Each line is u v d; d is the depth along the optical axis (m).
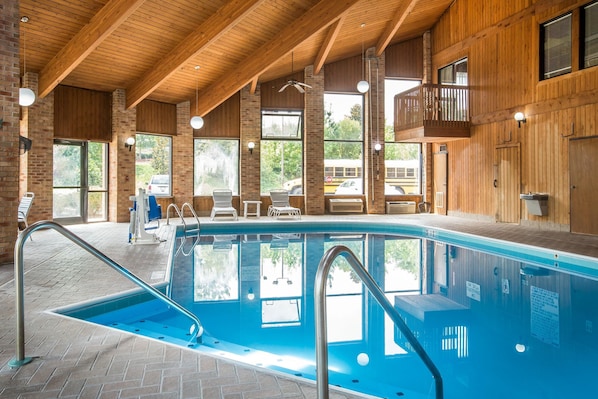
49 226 2.88
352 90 14.56
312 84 14.05
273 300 5.34
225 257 8.02
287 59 12.62
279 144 14.34
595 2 8.73
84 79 10.88
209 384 2.51
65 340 3.19
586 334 4.12
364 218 12.95
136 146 12.79
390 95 14.88
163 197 13.18
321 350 1.75
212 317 4.70
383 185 14.53
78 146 11.52
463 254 8.22
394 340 4.02
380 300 2.39
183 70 11.45
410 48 14.79
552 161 9.73
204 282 6.19
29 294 4.54
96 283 5.05
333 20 9.70
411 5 11.32
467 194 12.71
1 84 6.04
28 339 3.20
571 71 9.25
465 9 12.58
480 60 12.00
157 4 8.63
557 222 9.64
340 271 6.88
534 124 10.21
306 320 4.62
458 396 2.95
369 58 13.94
